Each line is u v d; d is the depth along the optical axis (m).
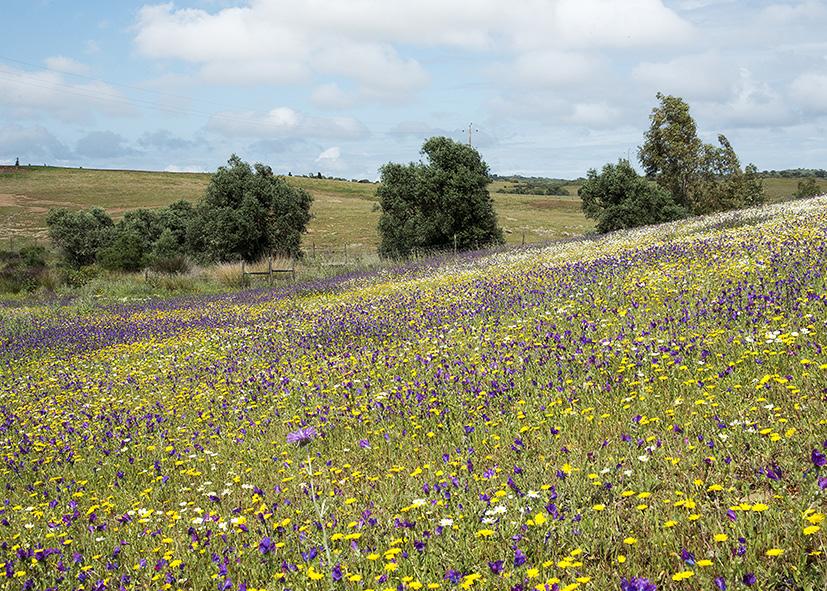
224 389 10.38
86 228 65.25
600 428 5.71
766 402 5.17
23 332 21.42
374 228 81.69
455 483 5.06
